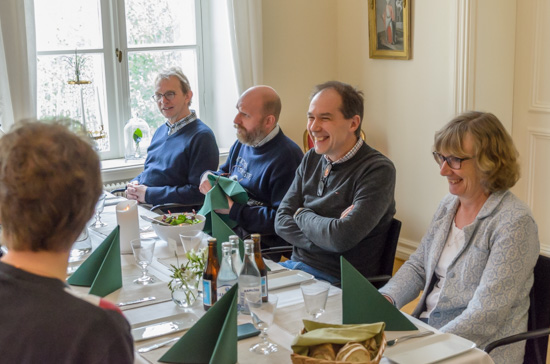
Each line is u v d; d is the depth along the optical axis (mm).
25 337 974
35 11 4055
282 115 4684
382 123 4551
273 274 2229
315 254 2652
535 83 3820
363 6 4523
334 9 4742
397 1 4199
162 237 2566
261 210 3047
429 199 4297
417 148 4316
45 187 990
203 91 4684
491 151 2035
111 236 2133
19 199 988
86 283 2123
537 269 2047
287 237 2734
